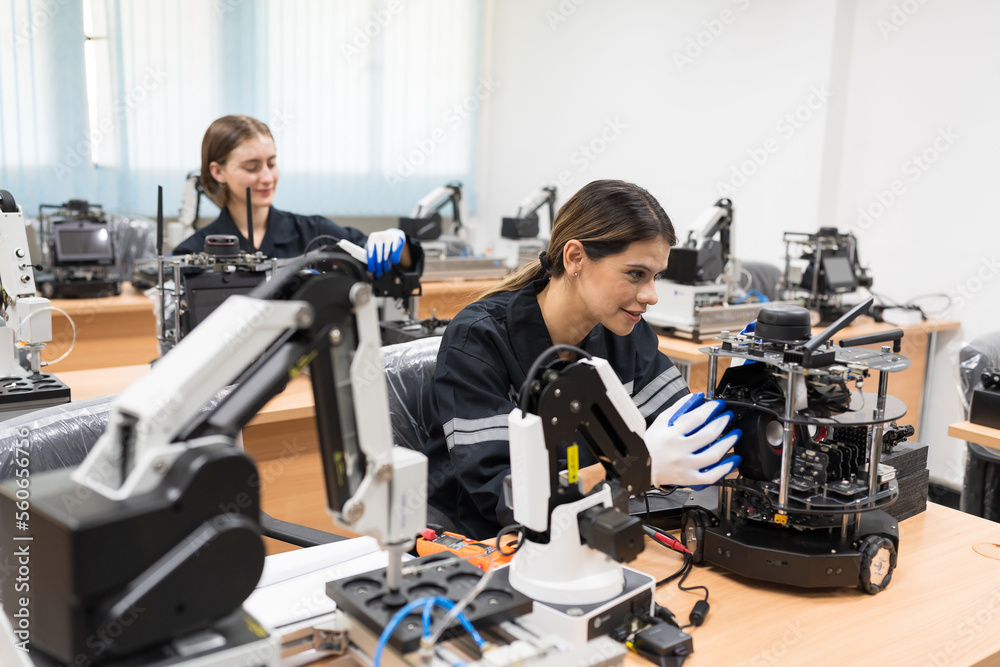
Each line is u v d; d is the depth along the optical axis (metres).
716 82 4.34
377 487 0.80
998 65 3.29
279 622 0.86
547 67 5.37
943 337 3.58
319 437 0.78
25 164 4.05
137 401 0.64
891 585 1.10
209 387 0.66
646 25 4.68
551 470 0.90
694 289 3.02
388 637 0.78
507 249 4.54
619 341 1.58
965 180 3.45
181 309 2.03
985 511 2.26
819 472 1.08
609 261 1.30
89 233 3.46
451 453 1.35
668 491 1.34
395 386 1.56
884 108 3.72
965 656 0.92
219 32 4.53
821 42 3.81
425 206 4.31
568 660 0.76
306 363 0.74
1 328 1.98
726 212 3.26
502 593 0.86
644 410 1.58
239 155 2.75
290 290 0.77
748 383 1.16
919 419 3.64
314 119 4.96
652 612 0.95
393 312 2.63
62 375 2.30
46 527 0.62
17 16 3.93
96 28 4.18
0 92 3.95
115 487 0.66
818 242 3.45
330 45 4.95
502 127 5.78
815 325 3.33
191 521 0.65
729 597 1.05
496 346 1.42
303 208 5.01
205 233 2.84
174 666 0.64
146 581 0.62
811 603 1.04
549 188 4.57
